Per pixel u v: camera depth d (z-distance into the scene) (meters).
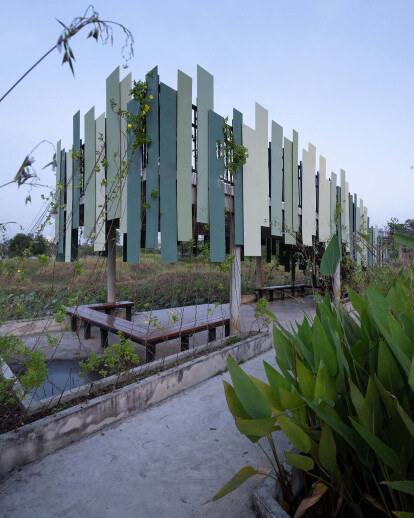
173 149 4.14
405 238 1.31
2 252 2.56
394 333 1.28
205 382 3.69
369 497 1.38
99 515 1.76
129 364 3.90
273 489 1.81
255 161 5.38
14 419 2.47
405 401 1.30
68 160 6.22
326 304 2.22
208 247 4.52
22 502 1.86
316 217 7.83
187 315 6.90
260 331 5.11
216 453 2.33
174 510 1.79
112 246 6.67
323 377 1.35
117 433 2.61
